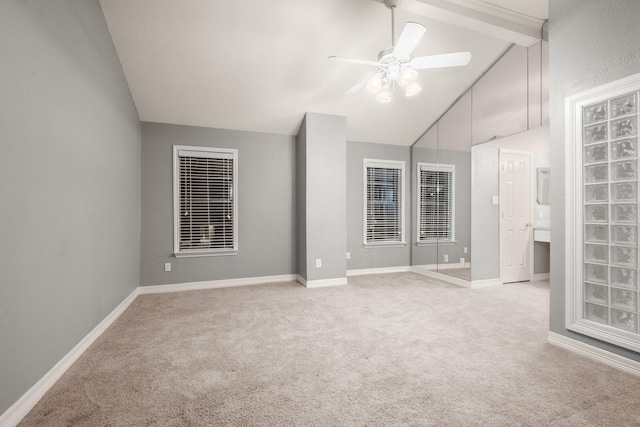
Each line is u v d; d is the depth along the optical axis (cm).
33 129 166
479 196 423
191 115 404
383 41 321
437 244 480
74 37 214
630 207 193
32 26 165
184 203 418
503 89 366
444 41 333
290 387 178
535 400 163
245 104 396
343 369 199
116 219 302
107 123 278
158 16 277
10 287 146
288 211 468
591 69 209
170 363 208
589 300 213
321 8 281
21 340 154
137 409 157
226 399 166
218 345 237
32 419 150
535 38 314
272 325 279
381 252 524
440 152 474
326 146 432
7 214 145
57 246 189
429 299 364
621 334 193
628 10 189
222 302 353
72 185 210
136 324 283
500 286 429
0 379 139
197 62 329
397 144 534
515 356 216
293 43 316
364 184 512
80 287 221
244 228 444
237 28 295
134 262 372
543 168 478
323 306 337
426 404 161
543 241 452
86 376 190
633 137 189
